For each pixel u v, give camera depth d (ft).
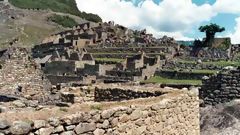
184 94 46.80
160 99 41.34
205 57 406.62
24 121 24.04
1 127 22.58
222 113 63.87
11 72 67.62
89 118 28.78
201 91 75.10
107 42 555.28
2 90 65.98
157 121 38.58
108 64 365.61
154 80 295.28
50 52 522.47
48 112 27.27
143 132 35.70
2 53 69.72
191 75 286.66
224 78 73.10
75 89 55.57
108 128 30.76
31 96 62.08
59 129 26.25
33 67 70.28
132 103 36.06
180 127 44.73
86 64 357.00
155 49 426.92
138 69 328.90
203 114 65.41
